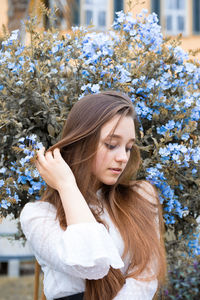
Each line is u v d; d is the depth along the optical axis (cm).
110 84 158
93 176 127
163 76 164
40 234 118
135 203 135
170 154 156
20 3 359
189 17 729
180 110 161
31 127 158
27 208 126
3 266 470
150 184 145
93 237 108
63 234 110
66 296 123
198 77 172
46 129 166
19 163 153
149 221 132
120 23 171
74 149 125
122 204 133
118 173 123
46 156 123
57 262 113
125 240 125
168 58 166
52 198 127
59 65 166
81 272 109
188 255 176
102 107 121
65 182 118
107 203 133
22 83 156
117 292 119
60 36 172
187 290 272
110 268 120
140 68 161
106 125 119
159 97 160
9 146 167
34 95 160
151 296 122
